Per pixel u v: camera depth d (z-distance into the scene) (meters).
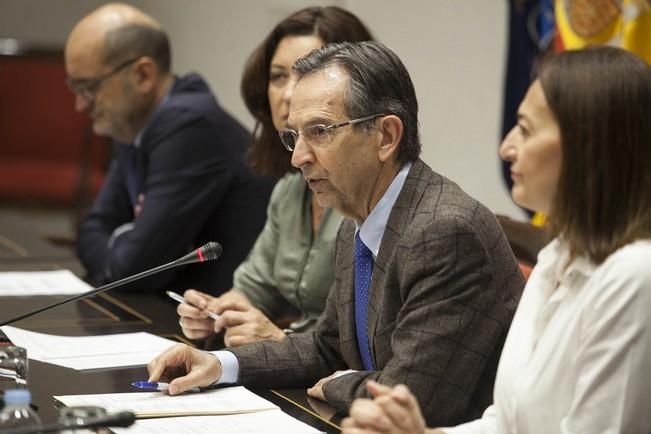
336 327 3.52
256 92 4.53
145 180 5.76
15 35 11.73
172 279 5.48
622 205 2.48
